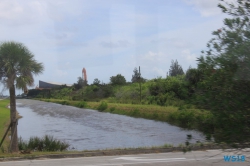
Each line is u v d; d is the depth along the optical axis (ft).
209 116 13.34
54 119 131.54
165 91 148.87
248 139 12.63
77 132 85.10
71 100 261.85
